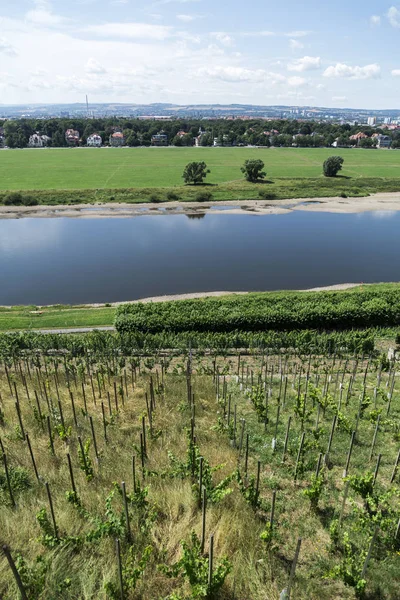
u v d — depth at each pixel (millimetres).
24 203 82438
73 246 60812
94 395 16266
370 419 13367
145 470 10570
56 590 7375
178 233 66875
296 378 18828
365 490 9195
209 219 74688
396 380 18406
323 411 14633
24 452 11867
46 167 116062
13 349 21875
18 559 7512
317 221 73188
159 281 47719
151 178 101688
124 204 83188
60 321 32688
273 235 65312
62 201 83750
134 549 8219
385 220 73500
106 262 54094
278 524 9289
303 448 11688
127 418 14461
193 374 19484
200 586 7082
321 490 9984
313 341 23578
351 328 28547
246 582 7715
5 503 9672
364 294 31234
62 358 22453
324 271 50438
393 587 7711
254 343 24094
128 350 23078
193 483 10227
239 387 17656
